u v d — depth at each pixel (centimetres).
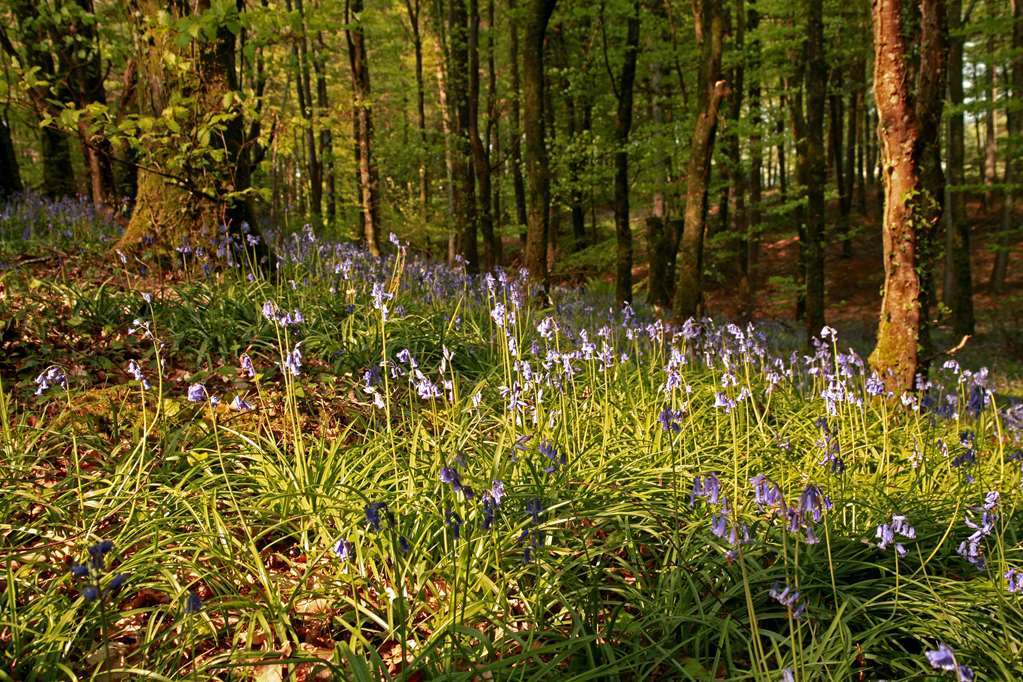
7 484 401
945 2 879
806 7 1510
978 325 2070
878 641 311
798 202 1798
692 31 2025
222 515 400
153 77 791
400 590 316
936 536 402
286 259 868
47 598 318
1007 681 282
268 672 304
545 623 326
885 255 709
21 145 1736
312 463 441
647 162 1875
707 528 388
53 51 845
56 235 884
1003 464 506
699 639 308
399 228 2472
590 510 405
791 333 1641
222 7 614
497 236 2753
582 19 1983
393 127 2948
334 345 649
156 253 776
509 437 494
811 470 486
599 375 715
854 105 2897
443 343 709
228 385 572
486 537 362
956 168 1792
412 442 436
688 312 1094
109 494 402
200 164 744
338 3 716
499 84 2409
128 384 534
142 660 301
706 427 611
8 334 567
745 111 1964
